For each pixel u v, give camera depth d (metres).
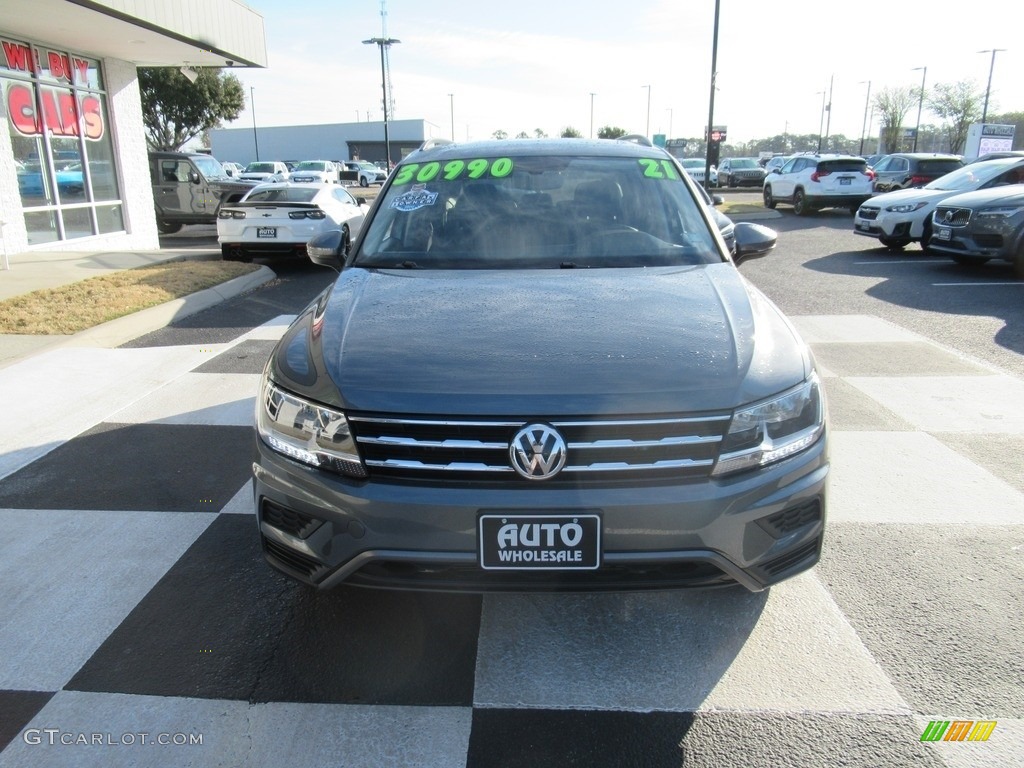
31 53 11.73
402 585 2.29
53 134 12.32
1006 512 3.55
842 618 2.76
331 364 2.43
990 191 10.09
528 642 2.65
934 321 7.31
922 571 3.06
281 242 11.06
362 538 2.25
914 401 5.07
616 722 2.28
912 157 21.25
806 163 20.70
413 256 3.39
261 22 14.87
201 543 3.35
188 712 2.34
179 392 5.40
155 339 7.04
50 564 3.19
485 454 2.21
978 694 2.37
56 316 7.32
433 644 2.64
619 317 2.63
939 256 11.81
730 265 3.31
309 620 2.79
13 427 4.74
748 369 2.36
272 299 9.12
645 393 2.22
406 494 2.21
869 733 2.22
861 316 7.60
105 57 13.48
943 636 2.65
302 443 2.37
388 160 34.88
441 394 2.23
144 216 14.69
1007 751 2.14
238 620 2.80
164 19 11.22
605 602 2.88
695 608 2.84
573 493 2.17
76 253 11.98
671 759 2.14
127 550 3.30
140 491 3.86
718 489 2.21
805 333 6.95
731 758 2.14
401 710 2.34
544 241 3.43
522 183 3.79
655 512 2.17
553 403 2.19
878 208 12.30
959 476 3.94
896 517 3.51
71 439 4.55
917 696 2.37
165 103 41.44
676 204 3.70
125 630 2.75
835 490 3.79
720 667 2.51
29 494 3.83
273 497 2.45
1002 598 2.88
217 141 75.19
